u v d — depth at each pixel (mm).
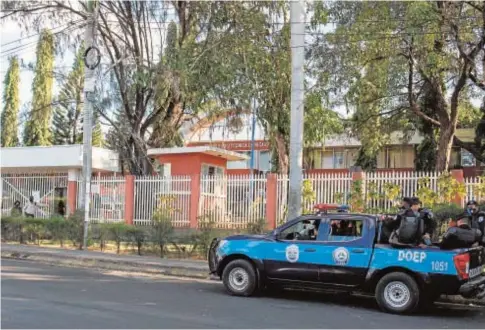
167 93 21938
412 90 22922
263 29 21594
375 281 9914
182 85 21500
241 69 21125
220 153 22656
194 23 23094
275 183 18469
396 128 27547
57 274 13344
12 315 8148
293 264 10516
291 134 14172
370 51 18312
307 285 10430
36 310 8578
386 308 9711
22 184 25484
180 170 22797
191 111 24781
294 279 10523
